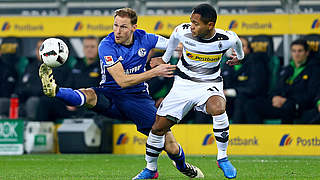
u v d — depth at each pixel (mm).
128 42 25500
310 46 47125
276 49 50219
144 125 26422
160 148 24953
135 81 23828
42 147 48656
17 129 47906
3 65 52125
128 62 25562
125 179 25344
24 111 50688
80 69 49656
